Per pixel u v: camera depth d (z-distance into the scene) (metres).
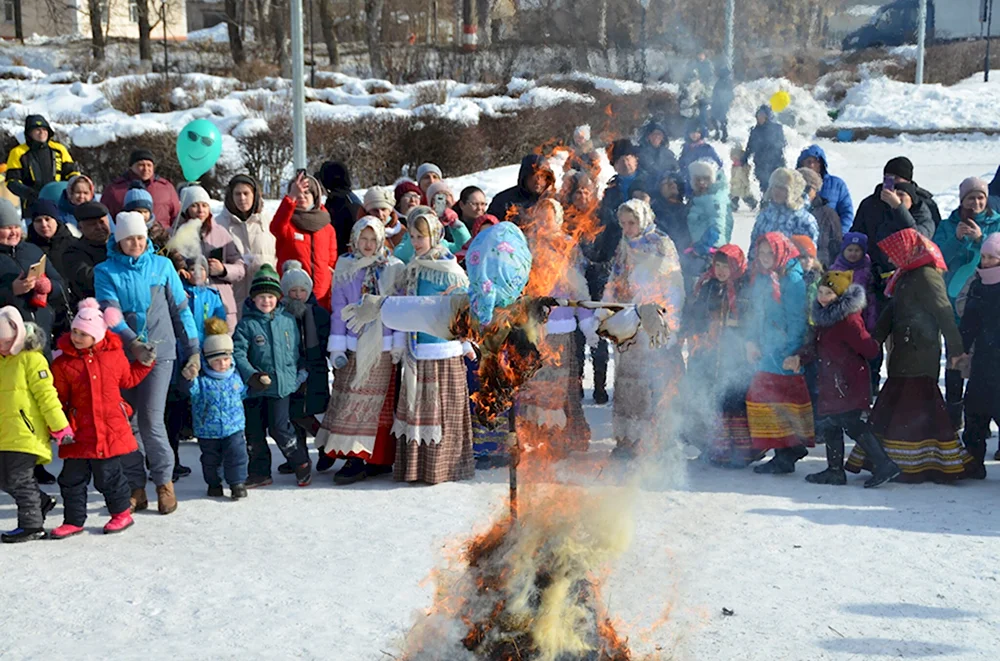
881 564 5.32
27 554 5.70
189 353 6.50
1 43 39.41
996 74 36.56
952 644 4.37
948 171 21.98
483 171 21.34
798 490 6.70
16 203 14.58
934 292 6.78
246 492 6.71
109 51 37.16
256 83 28.67
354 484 7.00
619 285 7.39
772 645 4.34
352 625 4.61
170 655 4.36
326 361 7.24
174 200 9.84
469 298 3.39
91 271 7.56
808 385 7.50
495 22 28.30
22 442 5.86
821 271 7.01
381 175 21.39
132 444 6.09
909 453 6.80
